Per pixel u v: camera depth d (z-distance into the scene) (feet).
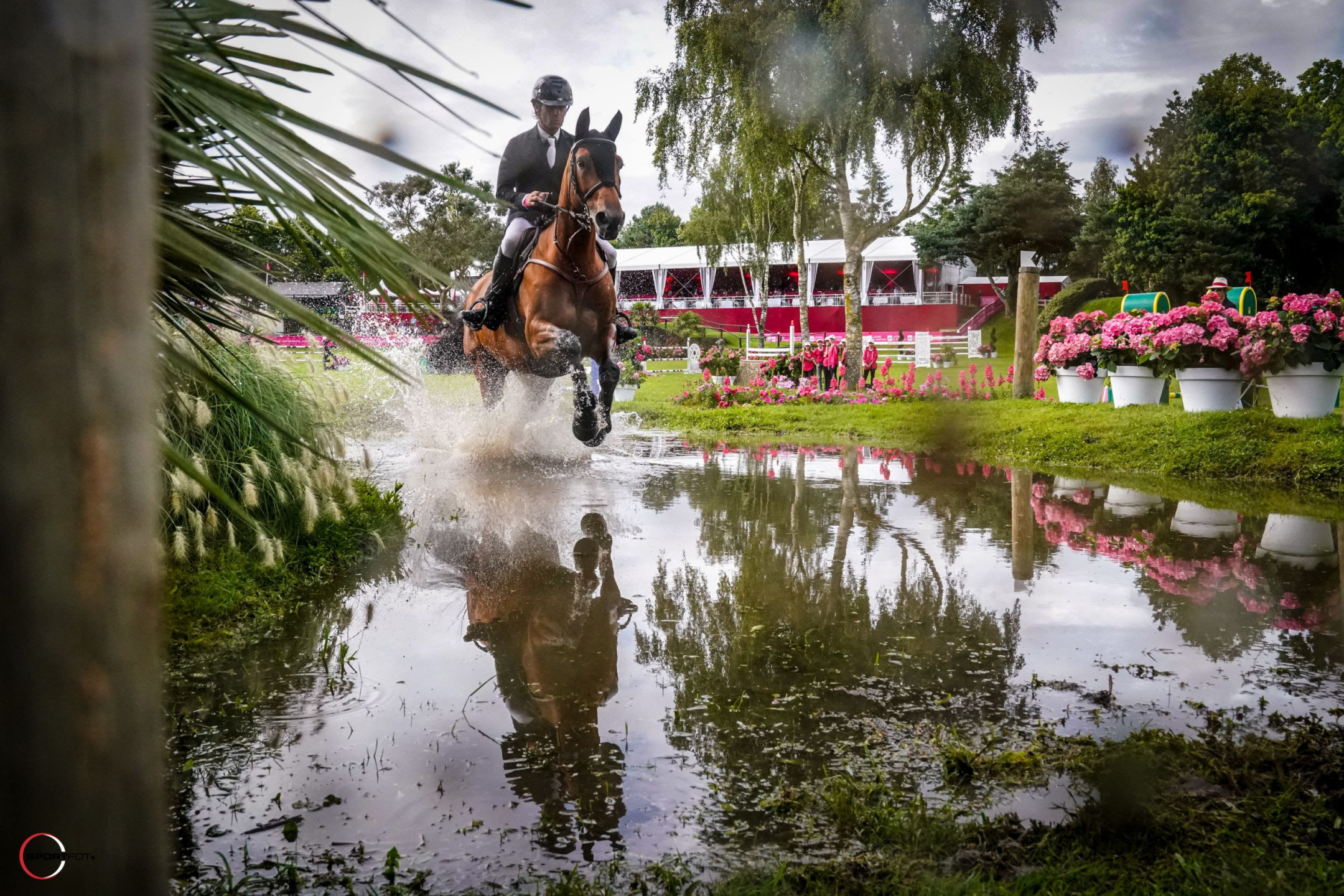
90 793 1.72
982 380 63.93
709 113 64.34
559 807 7.20
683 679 10.15
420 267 5.53
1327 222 114.11
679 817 7.04
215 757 8.14
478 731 8.72
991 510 20.77
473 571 15.24
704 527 18.89
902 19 57.36
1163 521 19.01
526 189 24.27
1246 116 111.96
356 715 9.14
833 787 7.43
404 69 4.56
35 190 1.56
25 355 1.57
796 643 11.40
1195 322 31.37
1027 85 60.64
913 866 6.28
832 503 21.81
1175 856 6.17
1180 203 115.44
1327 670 10.12
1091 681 9.94
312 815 7.06
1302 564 14.99
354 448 32.24
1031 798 7.29
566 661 10.81
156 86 5.66
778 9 59.98
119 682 1.74
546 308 22.72
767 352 100.53
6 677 1.63
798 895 5.97
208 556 13.69
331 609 13.03
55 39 1.56
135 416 1.73
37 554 1.61
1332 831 6.57
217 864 6.36
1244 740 8.21
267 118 5.53
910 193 62.59
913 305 150.82
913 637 11.59
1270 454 25.00
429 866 6.32
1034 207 141.18
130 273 1.70
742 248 91.61
